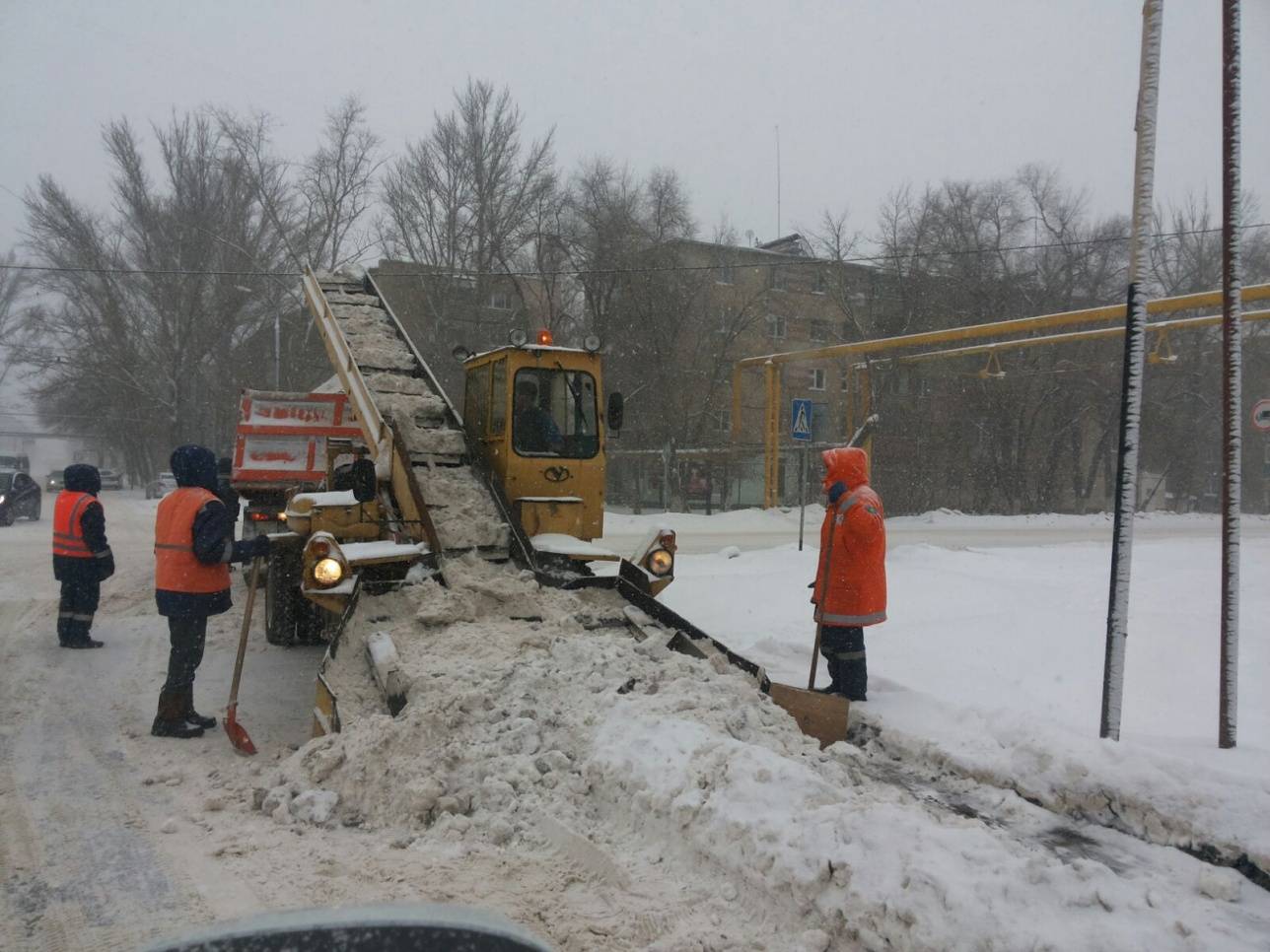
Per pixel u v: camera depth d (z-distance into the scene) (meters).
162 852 4.04
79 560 8.49
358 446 9.39
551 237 34.78
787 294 43.91
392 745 4.70
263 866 3.89
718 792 3.98
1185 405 44.72
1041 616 8.70
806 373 44.28
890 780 4.99
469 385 8.41
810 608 9.82
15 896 3.62
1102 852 4.05
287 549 8.63
